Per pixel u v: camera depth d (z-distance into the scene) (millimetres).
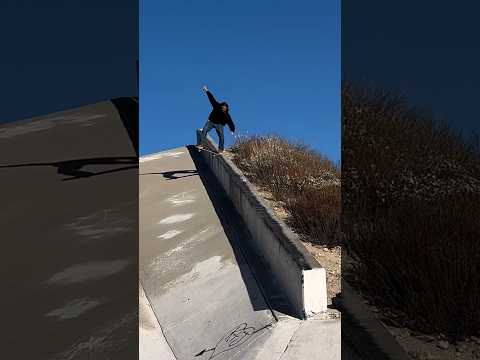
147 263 7039
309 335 4309
